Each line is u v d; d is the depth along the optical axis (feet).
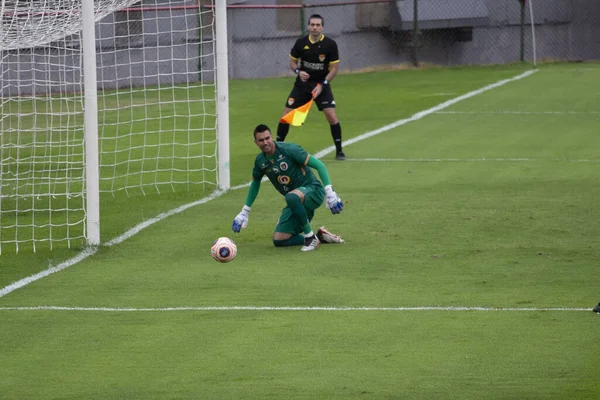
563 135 174.60
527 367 60.44
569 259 88.12
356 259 90.17
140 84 261.65
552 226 102.22
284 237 95.91
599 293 76.84
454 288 79.46
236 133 190.90
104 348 66.59
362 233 101.30
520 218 106.52
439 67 323.37
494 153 157.17
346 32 318.45
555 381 57.93
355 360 62.59
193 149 170.71
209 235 102.68
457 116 204.54
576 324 68.90
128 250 96.89
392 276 83.76
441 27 323.78
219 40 126.82
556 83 258.57
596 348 63.67
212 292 80.28
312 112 217.77
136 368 62.28
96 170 98.27
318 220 108.37
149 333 69.67
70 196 129.70
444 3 322.55
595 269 84.33
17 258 94.79
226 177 130.62
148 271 88.07
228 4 301.84
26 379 60.80
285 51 314.55
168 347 66.39
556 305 73.82
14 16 111.14
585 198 117.39
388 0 313.73
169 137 187.01
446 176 136.46
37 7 110.93
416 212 111.34
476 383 57.93
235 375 60.44
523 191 123.24
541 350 63.57
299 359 63.10
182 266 89.61
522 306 73.82
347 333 68.33
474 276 83.05
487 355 62.90
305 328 69.72
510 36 327.88
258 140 91.91
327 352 64.34
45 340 68.69
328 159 154.81
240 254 93.71
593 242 94.63
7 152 170.30
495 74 290.35
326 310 74.18
